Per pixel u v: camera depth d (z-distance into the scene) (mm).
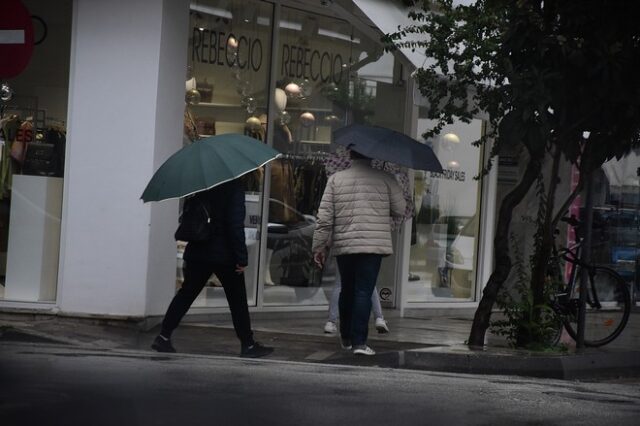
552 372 17047
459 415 11977
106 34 18734
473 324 18172
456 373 16328
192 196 15859
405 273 23469
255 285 21266
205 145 15711
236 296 16203
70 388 12430
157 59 18562
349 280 17156
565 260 19703
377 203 16641
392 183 16812
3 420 10523
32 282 19234
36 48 19375
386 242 16672
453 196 24906
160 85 18641
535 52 17078
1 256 19375
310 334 19359
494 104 17656
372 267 16703
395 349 17797
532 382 15594
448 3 18188
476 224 25531
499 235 18141
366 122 23188
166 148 18953
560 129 17641
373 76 23219
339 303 17453
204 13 20234
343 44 22703
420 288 24312
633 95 17094
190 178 15359
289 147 21875
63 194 19000
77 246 18766
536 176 18016
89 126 18781
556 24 17266
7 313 19016
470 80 17812
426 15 19734
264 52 21344
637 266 28875
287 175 21844
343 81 22734
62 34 19250
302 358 16766
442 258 24766
